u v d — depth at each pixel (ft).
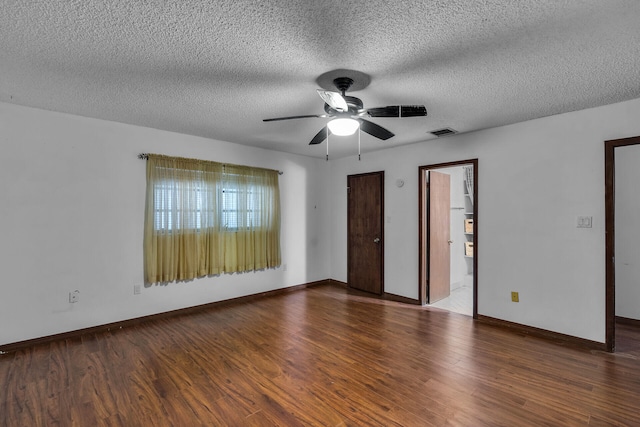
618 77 7.69
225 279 14.46
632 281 12.10
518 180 11.44
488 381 7.86
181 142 13.07
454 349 9.71
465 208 19.47
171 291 12.85
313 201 18.21
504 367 8.57
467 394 7.31
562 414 6.59
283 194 16.76
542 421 6.37
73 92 8.70
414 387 7.61
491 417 6.49
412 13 5.29
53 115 10.31
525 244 11.28
